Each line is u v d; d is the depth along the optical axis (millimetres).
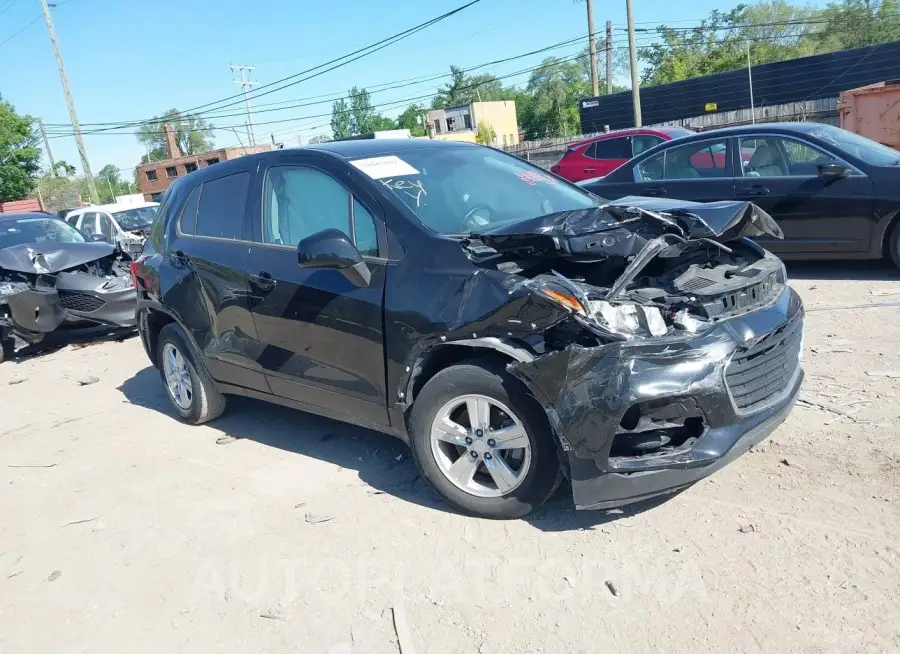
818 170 7398
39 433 6031
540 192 4738
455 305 3541
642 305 3225
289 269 4406
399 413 3924
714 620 2861
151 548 3932
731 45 44500
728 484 3785
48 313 8523
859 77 26000
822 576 3020
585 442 3195
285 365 4531
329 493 4281
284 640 3088
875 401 4496
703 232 3547
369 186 4129
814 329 6055
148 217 18062
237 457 4977
